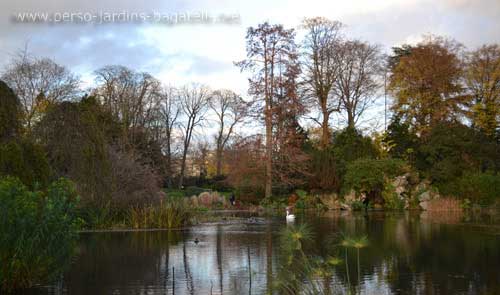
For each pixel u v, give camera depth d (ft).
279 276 32.71
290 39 127.75
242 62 129.18
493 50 146.41
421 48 150.10
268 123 127.34
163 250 52.65
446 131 132.46
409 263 44.34
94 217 73.20
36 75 124.57
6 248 31.96
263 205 124.88
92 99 102.42
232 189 156.76
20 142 61.21
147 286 35.88
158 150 151.74
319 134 155.02
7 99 62.39
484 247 53.62
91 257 48.24
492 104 145.38
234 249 53.01
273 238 62.80
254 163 129.90
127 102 144.25
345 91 153.38
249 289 34.60
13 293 33.27
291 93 126.82
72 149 73.92
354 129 141.28
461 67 148.25
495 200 120.26
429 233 67.15
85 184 73.15
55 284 36.14
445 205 121.90
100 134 76.48
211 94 190.90
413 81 149.48
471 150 130.72
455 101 148.05
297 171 131.13
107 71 144.15
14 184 32.71
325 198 129.80
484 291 34.37
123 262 45.29
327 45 152.15
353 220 90.12
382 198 129.08
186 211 81.30
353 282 36.78
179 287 35.60
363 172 125.59
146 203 78.64
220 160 196.65
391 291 34.30
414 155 137.59
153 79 151.94
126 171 78.95
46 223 32.48
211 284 36.35
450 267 42.55
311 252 49.34
